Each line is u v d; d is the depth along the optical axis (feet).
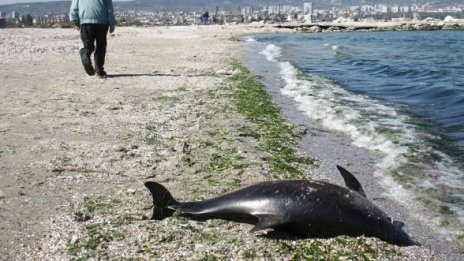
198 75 56.24
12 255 16.78
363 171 26.18
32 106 38.27
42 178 23.56
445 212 21.22
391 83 54.90
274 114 37.83
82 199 21.34
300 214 18.45
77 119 34.65
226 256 16.85
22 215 19.66
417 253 17.58
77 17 51.31
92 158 26.48
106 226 18.84
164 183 23.43
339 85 52.95
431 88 50.42
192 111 37.88
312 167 26.48
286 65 69.15
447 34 172.65
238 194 19.70
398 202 22.29
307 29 208.95
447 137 32.17
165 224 19.11
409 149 29.50
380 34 180.24
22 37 109.81
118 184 23.12
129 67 62.34
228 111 38.14
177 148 28.60
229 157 27.02
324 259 16.83
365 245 17.69
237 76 55.72
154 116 36.14
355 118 37.19
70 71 56.65
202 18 311.88
